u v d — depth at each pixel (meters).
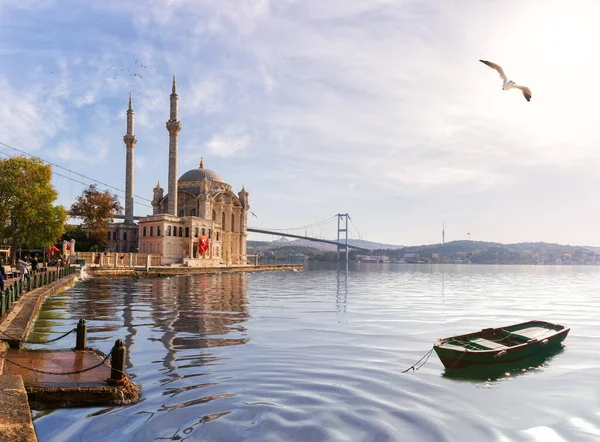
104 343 22.41
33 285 40.00
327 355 20.73
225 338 24.19
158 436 11.95
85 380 15.06
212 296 48.34
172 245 105.25
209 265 112.56
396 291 61.25
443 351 18.78
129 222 119.69
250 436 12.00
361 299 47.97
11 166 62.94
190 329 26.77
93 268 74.50
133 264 91.81
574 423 13.77
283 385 16.12
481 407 14.86
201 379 16.67
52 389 13.99
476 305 45.03
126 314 32.31
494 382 17.56
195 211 124.81
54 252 83.75
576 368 19.83
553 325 26.27
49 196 64.75
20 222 62.81
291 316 33.19
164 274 85.12
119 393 14.37
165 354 20.36
